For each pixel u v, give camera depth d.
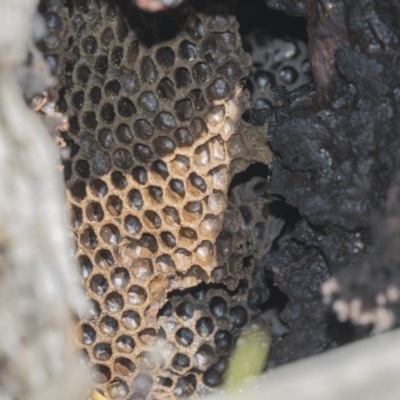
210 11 0.42
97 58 0.42
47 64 0.41
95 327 0.43
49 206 0.38
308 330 0.41
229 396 0.41
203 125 0.42
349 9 0.40
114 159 0.42
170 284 0.43
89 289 0.43
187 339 0.43
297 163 0.41
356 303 0.39
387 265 0.39
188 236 0.43
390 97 0.39
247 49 0.45
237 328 0.43
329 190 0.40
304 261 0.41
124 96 0.42
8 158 0.37
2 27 0.37
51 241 0.38
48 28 0.41
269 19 0.44
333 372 0.36
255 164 0.43
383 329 0.38
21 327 0.37
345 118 0.40
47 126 0.41
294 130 0.40
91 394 0.42
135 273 0.43
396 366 0.36
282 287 0.41
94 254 0.43
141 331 0.43
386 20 0.40
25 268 0.37
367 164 0.40
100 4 0.42
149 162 0.42
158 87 0.42
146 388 0.43
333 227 0.40
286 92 0.43
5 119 0.37
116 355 0.43
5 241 0.37
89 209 0.43
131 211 0.42
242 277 0.43
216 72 0.42
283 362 0.41
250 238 0.43
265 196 0.43
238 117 0.42
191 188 0.42
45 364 0.38
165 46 0.42
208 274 0.43
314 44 0.41
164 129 0.42
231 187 0.43
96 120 0.42
